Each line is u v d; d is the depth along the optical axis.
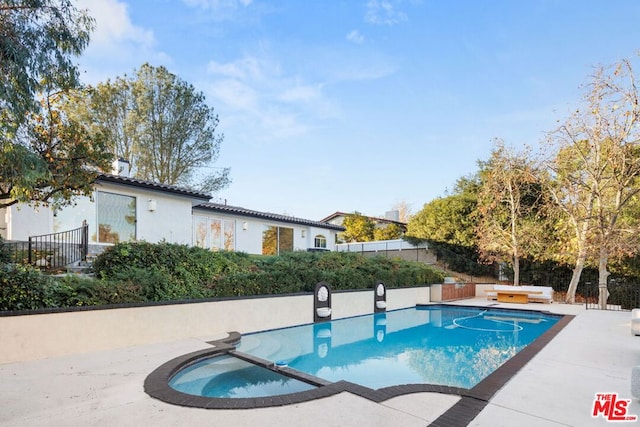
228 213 17.53
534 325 11.84
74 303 6.75
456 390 4.65
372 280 13.89
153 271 8.36
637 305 14.16
